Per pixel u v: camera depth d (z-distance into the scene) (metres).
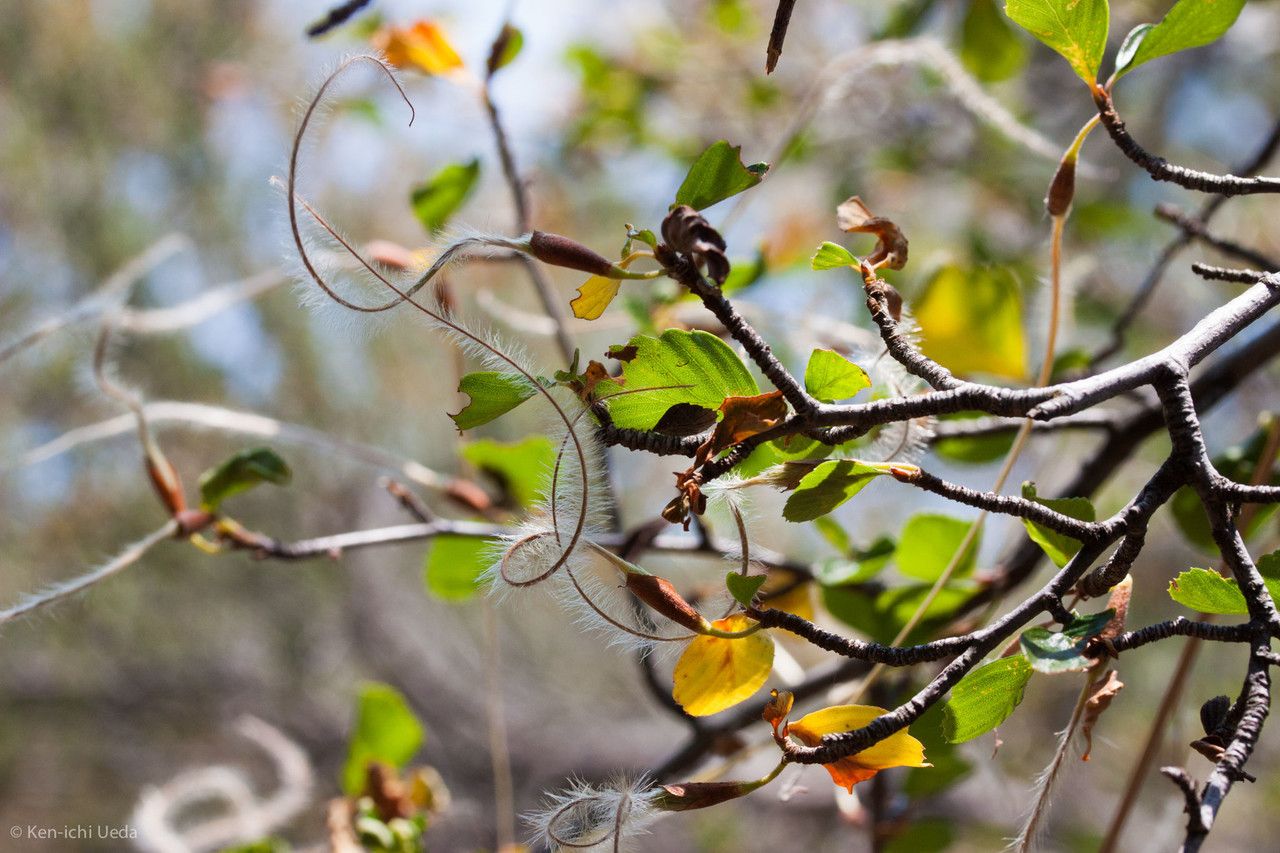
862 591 0.77
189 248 2.10
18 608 0.71
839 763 0.64
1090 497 0.78
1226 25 0.66
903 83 1.36
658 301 0.77
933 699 0.63
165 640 2.46
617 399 0.65
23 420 1.97
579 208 1.61
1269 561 0.64
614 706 2.90
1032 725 1.54
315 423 2.14
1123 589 0.64
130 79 2.02
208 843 0.84
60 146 2.08
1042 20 0.66
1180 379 0.63
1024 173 1.45
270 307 2.08
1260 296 0.64
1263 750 2.28
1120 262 1.41
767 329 0.79
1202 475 0.63
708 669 0.65
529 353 0.65
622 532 0.79
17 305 2.01
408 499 0.78
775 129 1.43
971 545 0.76
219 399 2.05
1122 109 1.49
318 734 2.66
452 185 0.79
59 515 2.09
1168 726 0.78
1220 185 0.66
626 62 1.49
